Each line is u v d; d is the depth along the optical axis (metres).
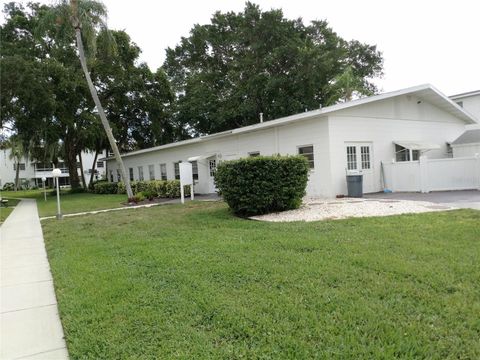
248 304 3.34
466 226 6.09
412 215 7.55
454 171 13.02
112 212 12.32
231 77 30.41
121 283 4.15
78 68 25.22
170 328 2.97
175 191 18.09
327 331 2.77
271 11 27.70
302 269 4.21
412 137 15.49
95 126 25.95
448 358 2.36
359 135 13.73
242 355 2.51
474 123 18.02
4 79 20.23
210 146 19.83
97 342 2.85
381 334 2.67
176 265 4.74
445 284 3.55
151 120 30.75
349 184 12.78
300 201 9.70
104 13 16.03
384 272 3.99
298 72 26.69
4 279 4.92
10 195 33.19
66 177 59.00
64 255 5.93
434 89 14.66
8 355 2.81
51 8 15.88
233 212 9.69
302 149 14.23
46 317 3.54
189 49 33.22
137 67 28.92
